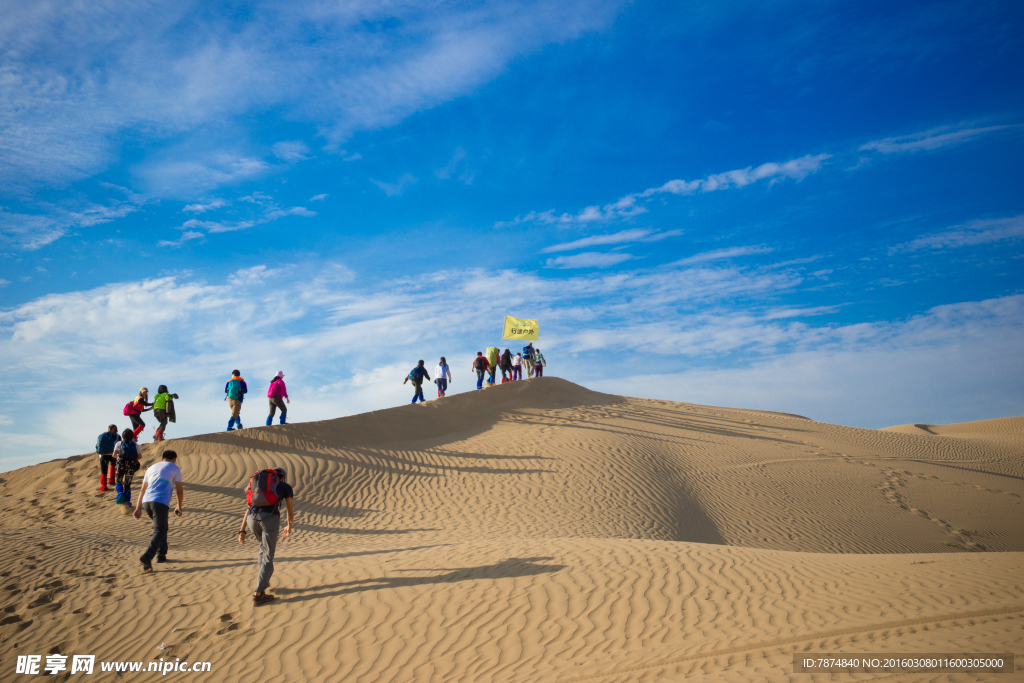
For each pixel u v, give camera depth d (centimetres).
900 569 739
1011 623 525
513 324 3145
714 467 2072
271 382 1911
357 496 1541
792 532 1628
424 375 2455
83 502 1334
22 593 795
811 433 2898
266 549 756
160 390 1727
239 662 628
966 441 3130
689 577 739
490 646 612
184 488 1418
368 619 689
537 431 2223
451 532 1266
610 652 568
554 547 902
